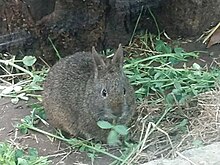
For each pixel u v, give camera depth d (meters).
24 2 1.58
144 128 1.38
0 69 1.61
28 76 1.59
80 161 1.31
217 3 1.70
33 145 1.36
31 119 1.42
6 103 1.49
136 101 1.44
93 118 1.32
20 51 1.63
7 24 1.61
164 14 1.71
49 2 1.58
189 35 1.72
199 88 1.48
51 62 1.64
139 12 1.70
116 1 1.64
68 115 1.36
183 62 1.60
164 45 1.65
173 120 1.40
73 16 1.60
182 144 1.31
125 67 1.56
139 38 1.71
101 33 1.64
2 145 1.32
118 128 1.28
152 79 1.53
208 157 1.22
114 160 1.30
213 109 1.39
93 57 1.30
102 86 1.29
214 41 1.68
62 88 1.38
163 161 1.22
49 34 1.61
